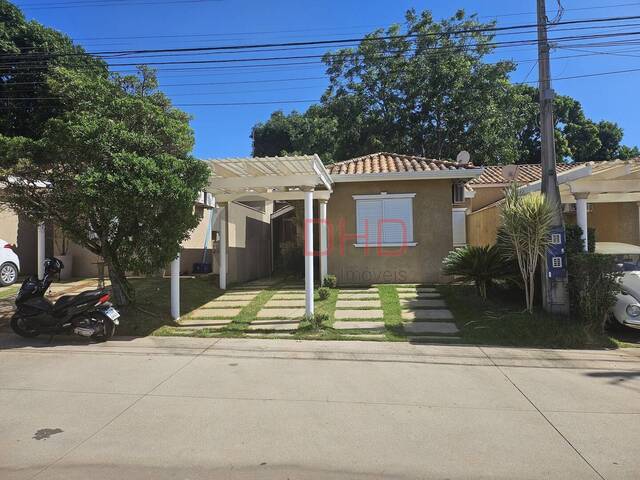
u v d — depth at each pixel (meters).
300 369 6.66
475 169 13.18
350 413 4.97
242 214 15.59
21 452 4.08
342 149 28.34
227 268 14.26
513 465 3.84
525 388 5.80
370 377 6.27
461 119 25.20
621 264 8.94
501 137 25.97
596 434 4.43
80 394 5.58
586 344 7.98
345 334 8.70
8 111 19.20
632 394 5.57
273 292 13.06
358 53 26.47
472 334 8.56
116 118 8.92
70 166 8.62
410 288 12.76
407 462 3.89
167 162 8.47
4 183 9.05
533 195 9.09
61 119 8.98
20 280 14.30
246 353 7.56
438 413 4.97
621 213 15.48
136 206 8.11
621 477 3.65
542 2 9.24
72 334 8.41
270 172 9.90
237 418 4.83
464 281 10.98
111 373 6.46
